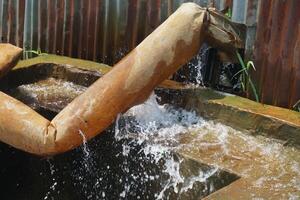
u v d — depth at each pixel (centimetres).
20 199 388
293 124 307
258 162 289
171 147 306
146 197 316
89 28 432
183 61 323
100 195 342
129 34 409
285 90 336
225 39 329
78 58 444
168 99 361
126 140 322
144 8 396
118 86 315
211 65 366
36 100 386
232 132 327
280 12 331
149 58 315
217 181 283
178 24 317
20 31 480
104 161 335
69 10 441
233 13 353
